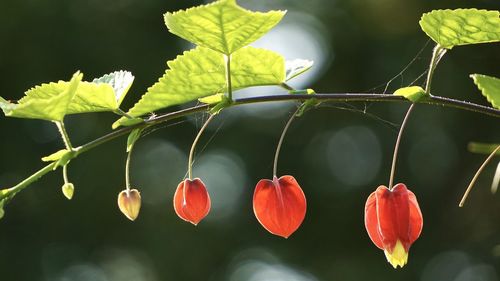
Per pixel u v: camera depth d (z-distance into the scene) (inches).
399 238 131.3
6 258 436.5
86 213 445.1
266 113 457.1
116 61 439.2
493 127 432.8
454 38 129.1
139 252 452.8
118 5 446.9
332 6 456.1
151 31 448.5
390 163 448.5
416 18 429.4
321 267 455.8
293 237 460.4
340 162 456.4
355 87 447.5
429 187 446.3
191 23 119.3
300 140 457.4
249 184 462.0
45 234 442.6
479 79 142.7
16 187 123.4
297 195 135.6
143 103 134.0
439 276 441.4
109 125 441.1
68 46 438.9
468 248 436.5
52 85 132.6
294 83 446.6
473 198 437.4
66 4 442.0
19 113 121.3
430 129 440.1
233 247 460.1
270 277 461.1
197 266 455.2
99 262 453.7
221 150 459.5
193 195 137.2
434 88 427.8
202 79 134.0
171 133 455.2
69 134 441.4
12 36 434.9
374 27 442.6
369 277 446.0
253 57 132.7
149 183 454.0
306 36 459.8
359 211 454.6
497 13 123.0
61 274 446.0
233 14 117.2
